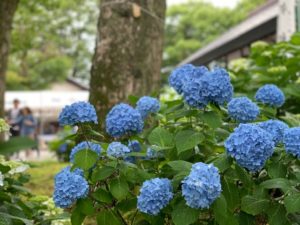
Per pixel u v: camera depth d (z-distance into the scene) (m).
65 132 10.66
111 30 3.59
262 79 3.76
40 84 28.03
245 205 1.75
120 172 1.89
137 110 2.22
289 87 3.45
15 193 2.37
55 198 1.77
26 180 2.46
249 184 1.77
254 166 1.66
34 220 2.28
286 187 1.71
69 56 34.09
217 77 1.95
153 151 2.11
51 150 10.23
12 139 2.12
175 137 1.97
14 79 26.38
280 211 1.74
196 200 1.55
